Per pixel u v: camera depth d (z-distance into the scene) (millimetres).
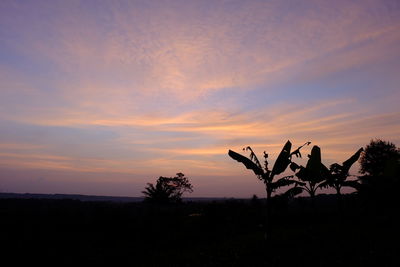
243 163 14039
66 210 25547
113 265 14727
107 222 22812
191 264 12672
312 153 14875
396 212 18406
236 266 10961
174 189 41562
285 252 11781
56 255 15797
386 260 8711
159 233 22484
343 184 16359
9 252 15359
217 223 25812
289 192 14000
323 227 18438
